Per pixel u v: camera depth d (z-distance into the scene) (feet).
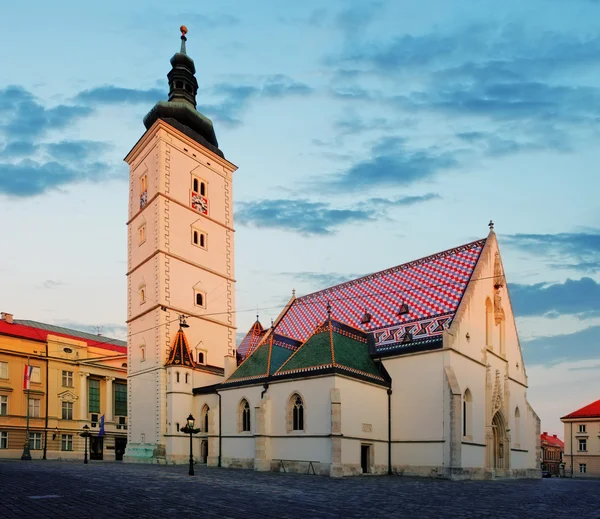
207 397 197.16
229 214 249.14
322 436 147.74
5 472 122.62
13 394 261.65
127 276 233.55
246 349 225.76
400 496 92.53
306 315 222.28
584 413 390.42
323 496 88.02
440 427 155.43
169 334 209.26
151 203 221.87
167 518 59.52
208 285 230.27
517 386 205.98
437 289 184.65
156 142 223.92
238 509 68.85
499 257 200.13
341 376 150.20
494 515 70.44
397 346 171.83
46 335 289.74
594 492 115.14
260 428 159.22
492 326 189.88
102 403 301.43
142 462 201.57
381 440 161.68
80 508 65.46
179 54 247.50
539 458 210.79
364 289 211.41
